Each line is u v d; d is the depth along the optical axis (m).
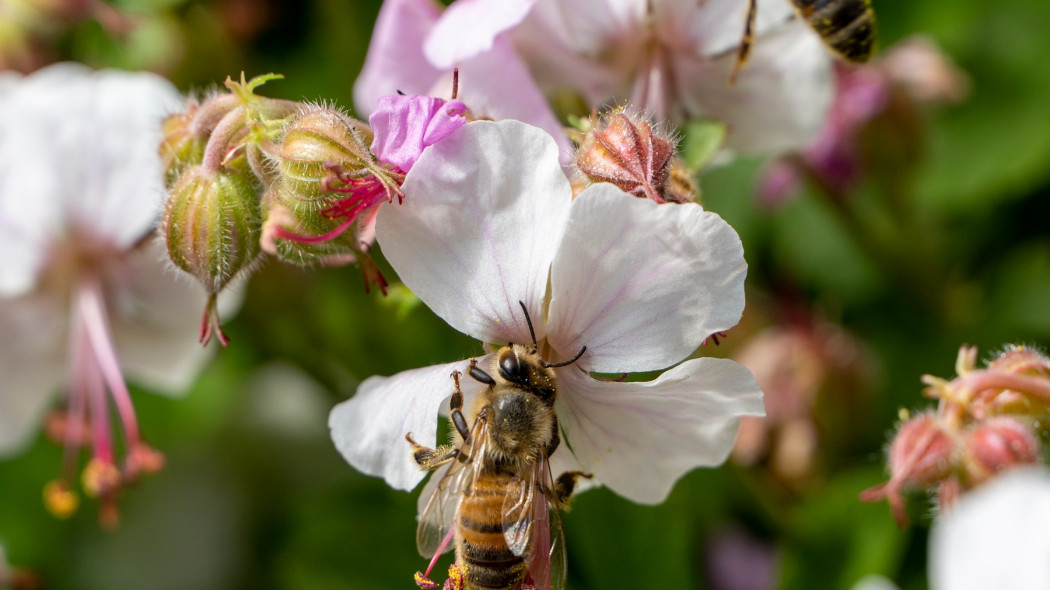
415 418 0.21
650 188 0.21
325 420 0.27
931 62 0.26
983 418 0.21
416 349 0.25
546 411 0.21
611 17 0.23
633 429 0.21
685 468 0.21
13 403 0.25
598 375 0.22
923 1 0.27
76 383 0.25
